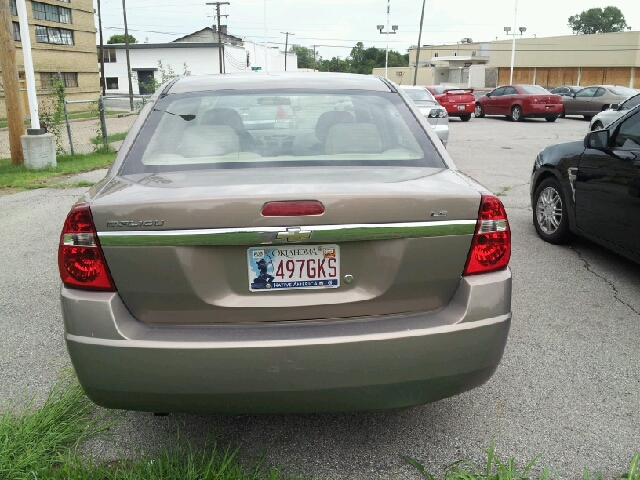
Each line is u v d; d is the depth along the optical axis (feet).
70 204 28.22
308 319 7.96
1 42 40.45
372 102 11.10
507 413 10.28
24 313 14.79
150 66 245.86
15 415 10.03
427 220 7.91
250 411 7.84
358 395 7.81
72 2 132.98
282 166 9.33
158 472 8.38
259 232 7.57
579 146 19.06
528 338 13.24
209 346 7.50
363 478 8.59
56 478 8.26
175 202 7.55
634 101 47.62
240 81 11.68
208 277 7.75
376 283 7.99
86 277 7.77
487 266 8.24
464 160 43.52
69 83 134.82
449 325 7.95
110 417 10.09
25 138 39.96
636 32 175.52
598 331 13.61
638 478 8.26
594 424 9.92
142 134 10.09
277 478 8.45
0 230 23.32
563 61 198.18
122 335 7.63
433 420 10.09
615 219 16.56
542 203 21.03
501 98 89.15
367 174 8.91
